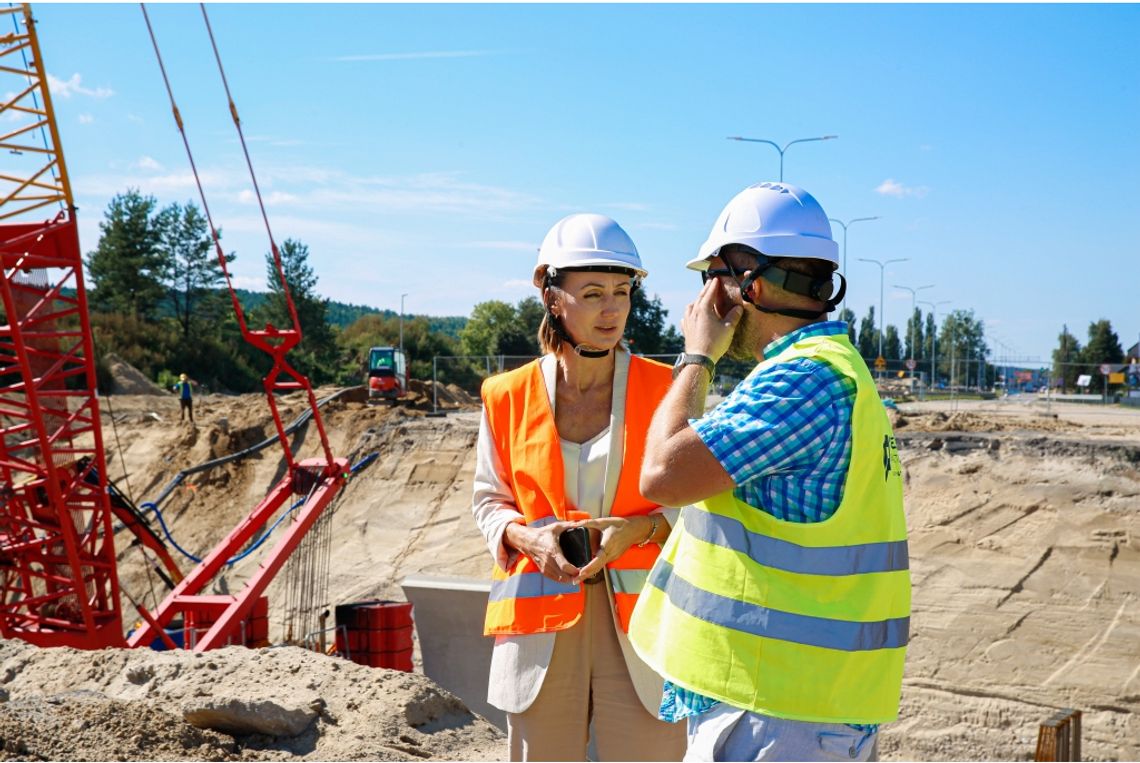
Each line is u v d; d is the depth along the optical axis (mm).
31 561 19562
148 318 84562
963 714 19281
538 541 3182
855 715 2340
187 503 35656
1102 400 58719
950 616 20531
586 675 3344
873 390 2406
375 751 4875
